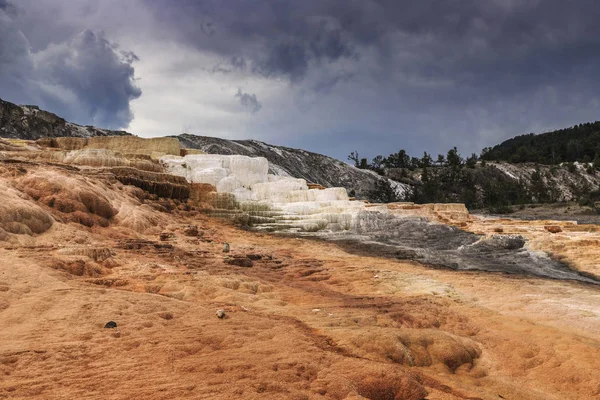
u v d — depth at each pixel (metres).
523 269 20.02
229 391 5.79
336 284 15.24
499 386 7.79
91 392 5.66
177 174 33.62
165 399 5.54
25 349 6.85
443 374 8.05
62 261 11.95
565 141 188.00
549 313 11.77
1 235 13.53
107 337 7.61
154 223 22.14
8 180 17.98
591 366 8.24
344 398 6.03
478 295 13.95
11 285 9.88
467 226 31.53
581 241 23.25
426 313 11.27
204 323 8.77
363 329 9.16
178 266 14.56
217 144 101.75
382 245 25.20
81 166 26.78
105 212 19.91
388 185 113.19
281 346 7.73
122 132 83.94
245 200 32.88
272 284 13.80
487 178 133.38
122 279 11.85
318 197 35.22
